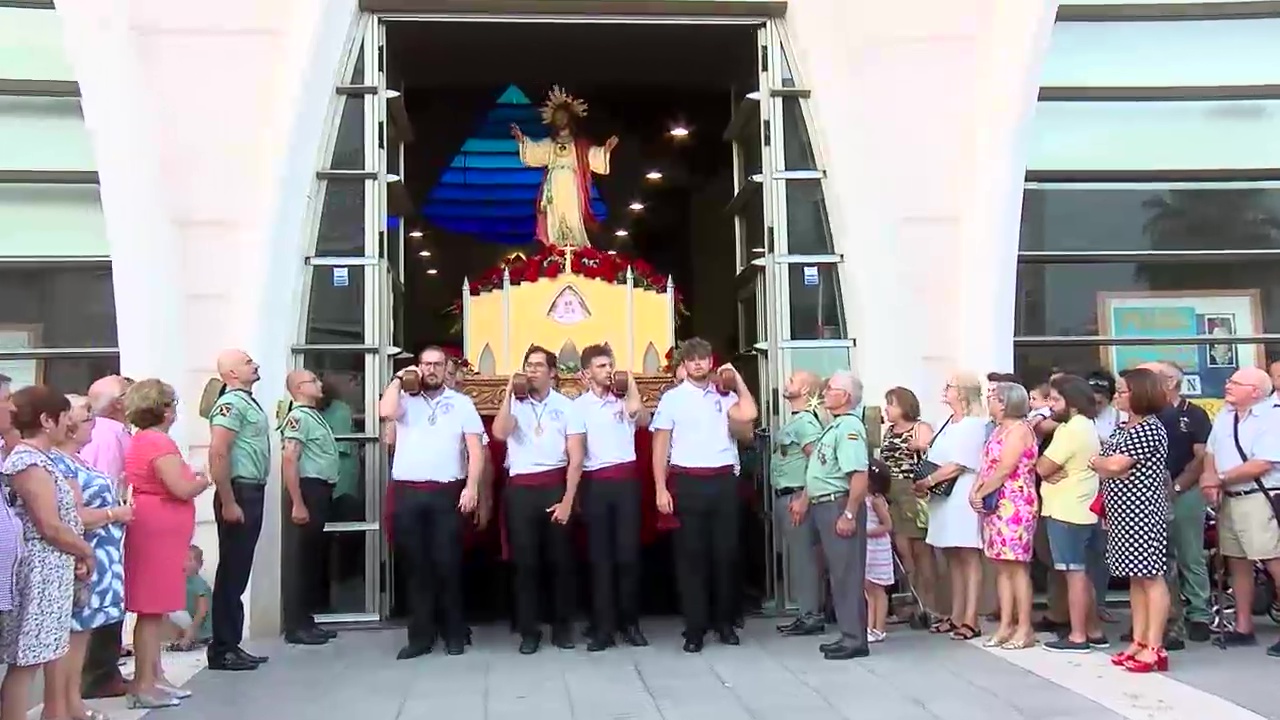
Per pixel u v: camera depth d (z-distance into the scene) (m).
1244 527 5.91
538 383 6.16
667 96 11.33
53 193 7.71
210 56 6.91
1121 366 7.96
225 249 6.89
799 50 7.58
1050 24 7.01
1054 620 6.55
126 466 4.99
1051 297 8.01
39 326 7.66
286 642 6.48
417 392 6.12
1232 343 8.02
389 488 6.30
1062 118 8.09
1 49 7.44
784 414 7.44
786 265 7.55
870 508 6.43
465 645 6.28
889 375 7.29
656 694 5.06
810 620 6.59
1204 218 8.16
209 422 6.41
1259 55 8.12
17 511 4.11
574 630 6.79
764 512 7.55
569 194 9.59
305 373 6.57
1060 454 5.82
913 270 7.37
